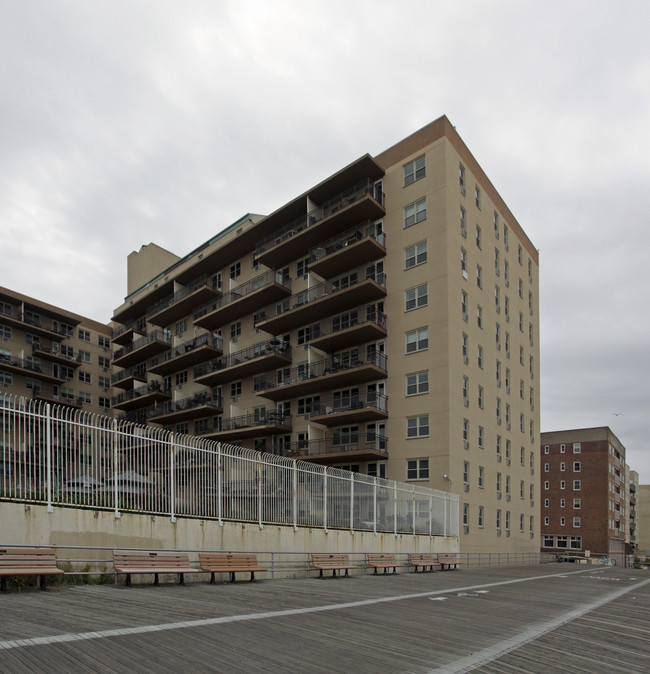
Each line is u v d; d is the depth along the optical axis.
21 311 53.84
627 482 94.44
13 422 10.83
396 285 32.41
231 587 12.27
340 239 35.19
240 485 15.41
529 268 45.97
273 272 39.88
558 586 18.94
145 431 13.44
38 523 10.82
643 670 6.54
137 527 12.56
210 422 44.41
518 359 40.75
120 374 58.66
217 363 43.22
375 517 20.33
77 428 11.94
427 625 8.58
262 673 5.34
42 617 7.14
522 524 37.88
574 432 79.38
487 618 9.80
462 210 33.41
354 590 13.09
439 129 32.41
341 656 6.19
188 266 49.03
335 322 35.34
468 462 30.48
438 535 24.44
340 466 33.28
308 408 35.94
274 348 37.38
